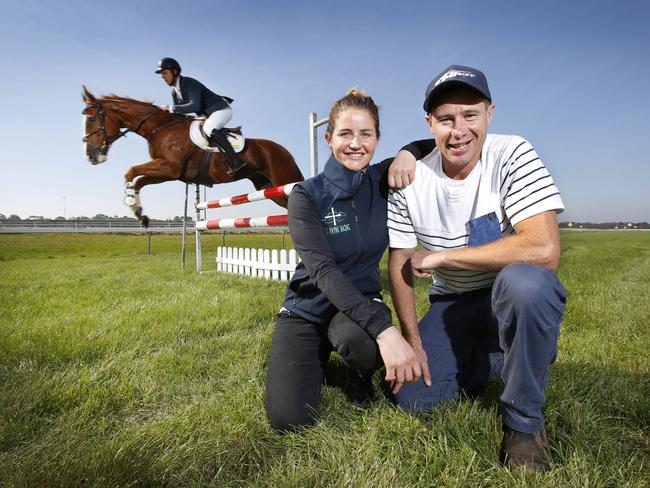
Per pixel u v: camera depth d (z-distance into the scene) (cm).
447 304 180
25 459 127
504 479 115
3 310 359
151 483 120
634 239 2817
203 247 1992
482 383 176
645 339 255
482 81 139
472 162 151
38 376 196
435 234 163
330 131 163
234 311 335
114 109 584
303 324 174
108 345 249
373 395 175
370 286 179
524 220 137
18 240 2538
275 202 602
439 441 131
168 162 573
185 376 204
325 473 120
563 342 242
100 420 161
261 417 158
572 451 127
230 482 121
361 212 167
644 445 135
